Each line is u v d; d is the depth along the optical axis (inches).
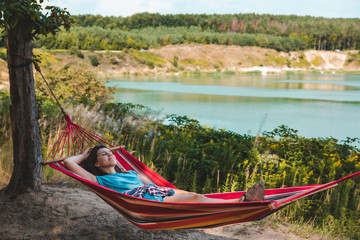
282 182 242.4
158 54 5605.3
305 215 225.8
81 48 5123.0
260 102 1291.8
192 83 2566.4
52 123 319.9
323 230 202.8
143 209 139.9
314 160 268.2
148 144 302.5
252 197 137.8
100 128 331.9
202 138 333.7
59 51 4158.5
